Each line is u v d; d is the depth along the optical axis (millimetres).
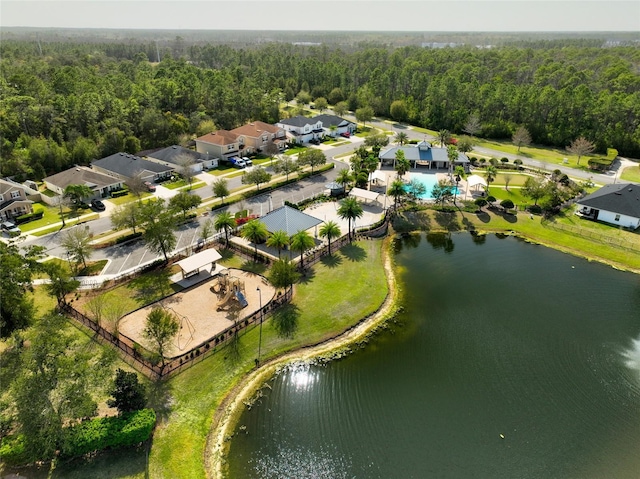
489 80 183625
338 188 85875
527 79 197000
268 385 41000
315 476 33000
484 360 45500
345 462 34188
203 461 33406
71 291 51156
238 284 51938
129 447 33500
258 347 45062
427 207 81500
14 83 120500
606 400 40781
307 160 95812
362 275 59094
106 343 44312
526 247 69562
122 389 34312
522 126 134000
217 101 142500
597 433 37406
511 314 52969
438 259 65438
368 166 94875
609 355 46469
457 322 51219
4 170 88125
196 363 42188
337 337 47688
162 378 40094
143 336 45031
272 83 190375
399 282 59000
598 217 76875
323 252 64062
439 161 101938
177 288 54344
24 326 43031
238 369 42250
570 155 124375
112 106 115188
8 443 31344
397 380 42469
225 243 65688
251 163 105562
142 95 127750
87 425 32781
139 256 62312
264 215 70125
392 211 79312
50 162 95125
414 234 73375
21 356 35156
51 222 73062
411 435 36719
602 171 107250
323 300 53125
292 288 55031
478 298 55969
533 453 35438
